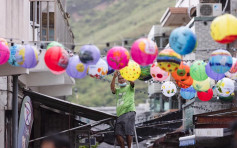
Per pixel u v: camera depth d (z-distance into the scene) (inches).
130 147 464.8
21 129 500.1
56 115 770.8
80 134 598.5
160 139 872.3
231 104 927.0
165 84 550.3
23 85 661.3
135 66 441.7
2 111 567.8
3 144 568.7
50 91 823.7
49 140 343.6
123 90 471.2
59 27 675.4
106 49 395.2
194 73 440.1
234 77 464.8
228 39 345.4
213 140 612.7
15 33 520.7
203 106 944.3
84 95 4692.4
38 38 748.6
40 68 615.8
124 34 5561.0
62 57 375.2
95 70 432.1
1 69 470.3
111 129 753.6
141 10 6092.5
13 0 518.0
